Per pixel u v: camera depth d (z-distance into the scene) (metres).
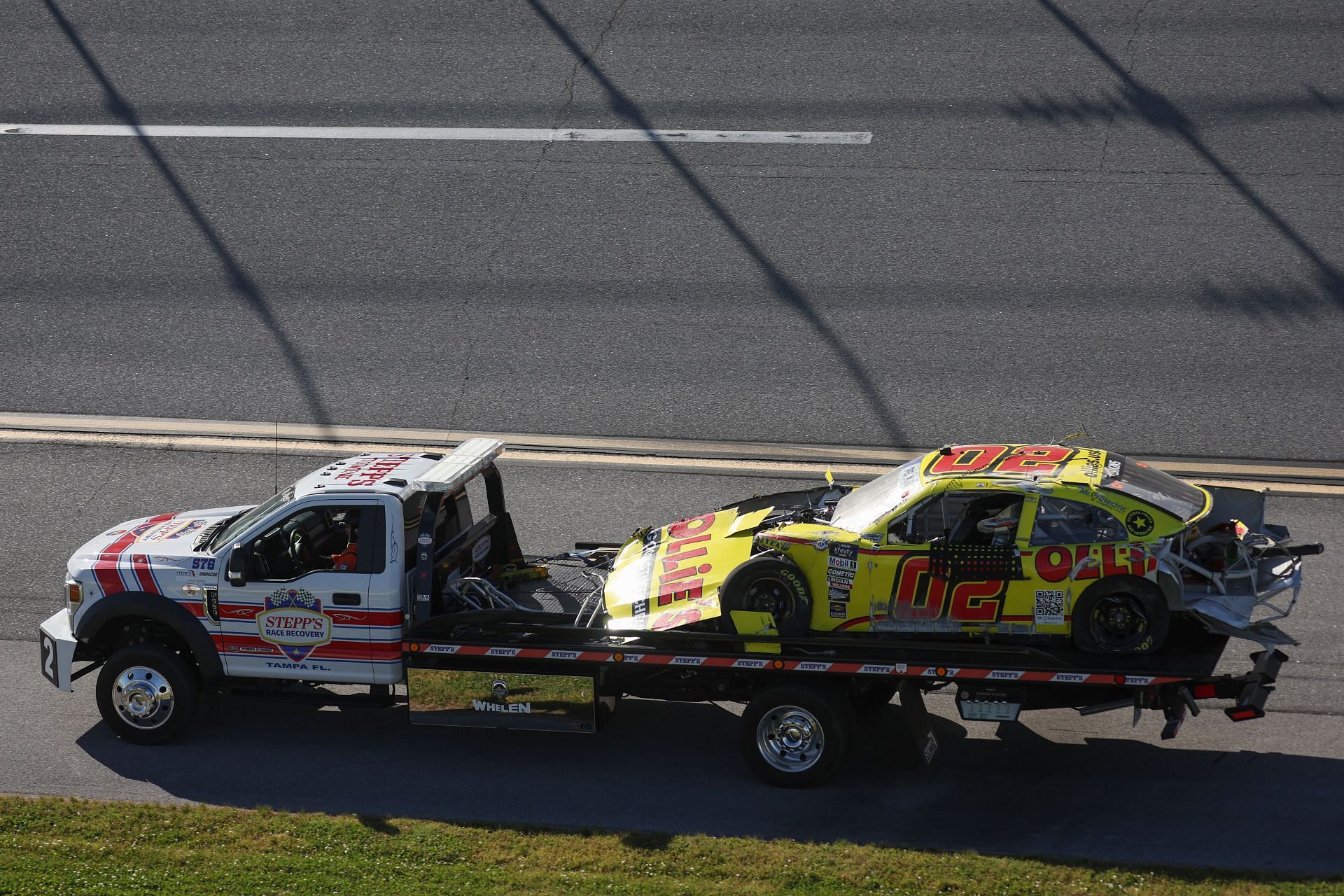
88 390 59.00
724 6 86.75
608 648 33.44
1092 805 32.06
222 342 62.22
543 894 28.00
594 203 70.75
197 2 91.44
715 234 67.88
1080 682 31.09
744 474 51.34
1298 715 36.22
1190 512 32.00
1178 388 55.69
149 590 35.62
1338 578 42.88
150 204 72.62
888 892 27.83
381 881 28.56
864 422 54.66
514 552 40.75
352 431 55.50
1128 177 69.62
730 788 33.53
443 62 83.25
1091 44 79.88
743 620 33.28
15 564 46.62
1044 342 59.19
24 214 72.25
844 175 71.56
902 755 35.16
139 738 36.34
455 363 60.16
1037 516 32.06
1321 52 77.31
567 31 85.31
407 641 34.34
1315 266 62.53
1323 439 52.00
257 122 79.19
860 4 85.94
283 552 35.97
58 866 29.38
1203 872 28.30
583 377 58.72
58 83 83.56
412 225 70.00
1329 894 27.31
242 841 30.50
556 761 35.38
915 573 32.53
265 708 39.19
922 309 61.88
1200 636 32.97
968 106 75.94
